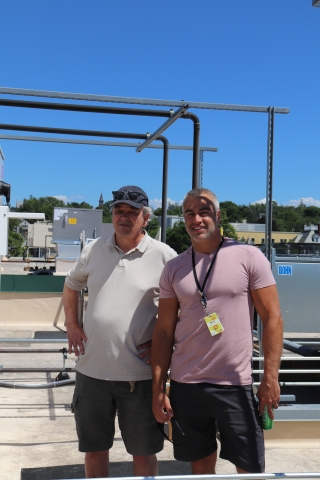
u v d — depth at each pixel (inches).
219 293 111.2
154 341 118.6
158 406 116.1
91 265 126.9
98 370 122.3
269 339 111.3
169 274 117.0
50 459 166.6
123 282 122.9
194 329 112.8
